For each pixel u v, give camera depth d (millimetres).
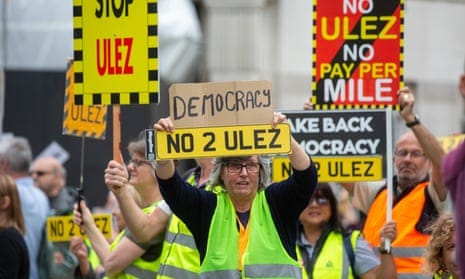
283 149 11719
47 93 25578
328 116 14938
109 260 13852
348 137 14914
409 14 35312
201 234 11859
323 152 14938
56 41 25766
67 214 18453
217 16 33875
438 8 35688
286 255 11703
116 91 13062
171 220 13328
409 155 15078
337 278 14492
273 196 11828
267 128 11773
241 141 11797
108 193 24641
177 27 26188
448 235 11562
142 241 13641
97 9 13094
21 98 25625
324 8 15117
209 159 13977
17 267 14727
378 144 14891
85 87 13148
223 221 11836
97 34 13102
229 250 11758
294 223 11789
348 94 15094
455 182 7820
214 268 11727
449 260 11555
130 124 23656
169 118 11883
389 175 14594
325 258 14539
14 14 25906
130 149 14359
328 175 14898
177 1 26688
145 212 14141
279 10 34156
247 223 11883
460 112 35906
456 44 35906
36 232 18141
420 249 14727
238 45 33875
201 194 11914
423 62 35531
